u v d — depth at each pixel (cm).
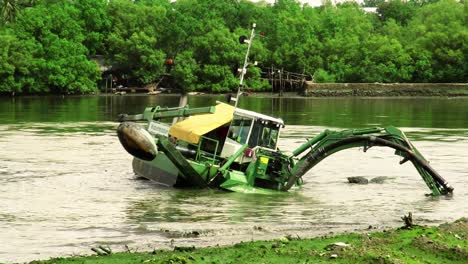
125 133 5081
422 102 15900
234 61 18512
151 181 5781
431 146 7838
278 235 4078
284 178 5600
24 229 4253
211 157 5638
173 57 18900
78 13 18438
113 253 3569
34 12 17312
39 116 10962
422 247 3469
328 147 5578
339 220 4550
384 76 19438
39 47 16962
